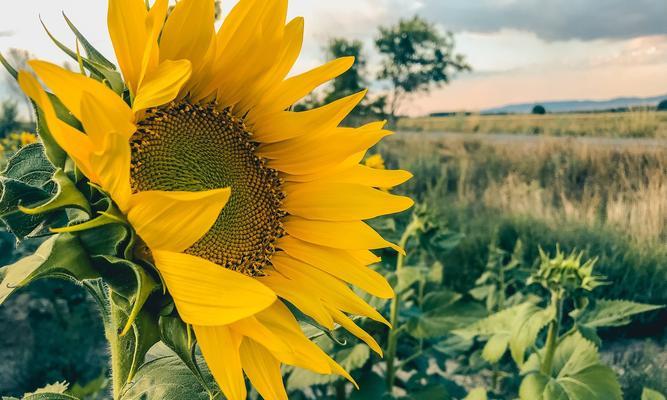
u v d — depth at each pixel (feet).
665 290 23.32
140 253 3.78
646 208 27.32
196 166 4.69
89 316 20.47
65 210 3.61
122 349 3.97
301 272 4.95
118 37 3.78
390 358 14.24
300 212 5.09
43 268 3.37
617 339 22.07
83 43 3.84
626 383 17.51
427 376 15.14
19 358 18.63
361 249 4.94
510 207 33.32
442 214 33.63
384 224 17.06
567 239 27.81
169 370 4.39
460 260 27.12
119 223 3.55
